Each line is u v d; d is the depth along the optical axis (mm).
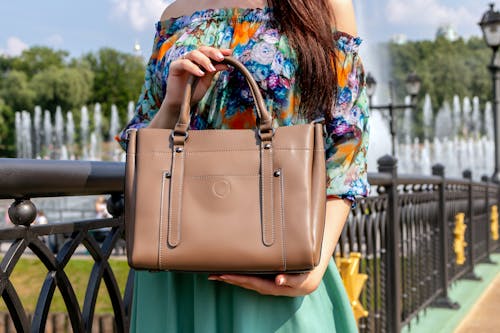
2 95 65500
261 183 1051
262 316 1146
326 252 1172
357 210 2559
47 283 1186
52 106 66438
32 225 1126
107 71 73000
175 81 1148
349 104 1226
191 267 1043
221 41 1212
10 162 1017
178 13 1292
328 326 1261
